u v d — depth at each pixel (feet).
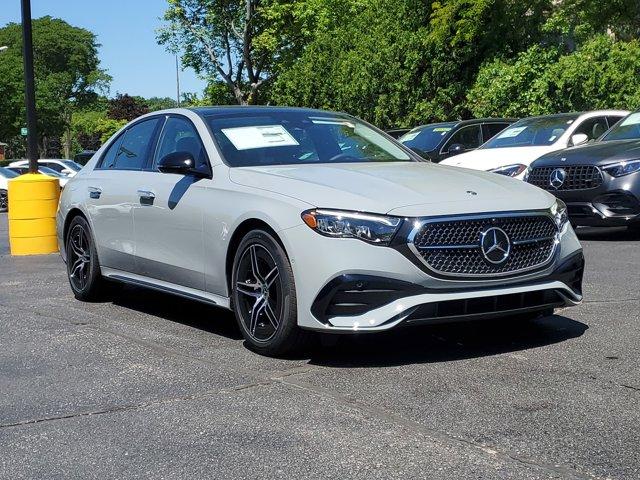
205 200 17.95
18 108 205.98
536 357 15.99
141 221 20.22
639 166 31.81
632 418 12.52
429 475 10.57
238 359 16.46
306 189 16.08
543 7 81.92
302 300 15.34
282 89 100.58
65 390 14.69
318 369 15.55
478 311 15.56
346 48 96.12
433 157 47.65
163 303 22.98
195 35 155.02
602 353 16.16
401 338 17.72
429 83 84.33
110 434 12.42
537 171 34.45
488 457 11.12
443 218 15.24
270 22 150.51
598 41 67.41
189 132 19.93
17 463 11.43
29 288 26.17
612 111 42.19
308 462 11.12
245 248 16.65
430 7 87.51
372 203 15.31
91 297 23.29
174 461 11.32
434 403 13.38
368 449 11.50
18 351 17.60
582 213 32.89
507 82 72.33
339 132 20.47
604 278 24.49
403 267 14.98
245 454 11.48
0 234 51.42
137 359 16.66
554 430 12.07
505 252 15.67
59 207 24.52
